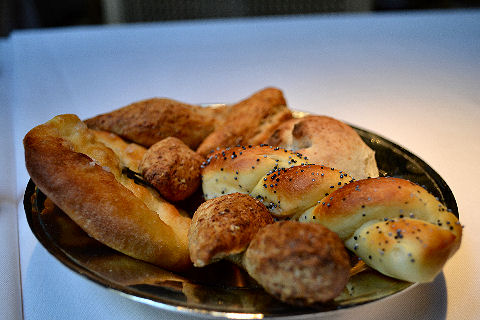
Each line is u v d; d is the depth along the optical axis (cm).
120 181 36
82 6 110
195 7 105
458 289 32
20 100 55
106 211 32
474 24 80
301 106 55
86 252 32
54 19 105
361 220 31
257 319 27
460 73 62
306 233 27
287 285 27
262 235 28
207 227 31
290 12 106
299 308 28
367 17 83
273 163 36
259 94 48
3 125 50
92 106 54
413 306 31
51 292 33
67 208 32
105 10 104
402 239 29
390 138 49
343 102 56
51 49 70
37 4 101
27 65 64
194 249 30
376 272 31
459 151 46
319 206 32
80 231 33
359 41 74
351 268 31
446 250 28
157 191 38
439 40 73
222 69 65
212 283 31
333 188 33
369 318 31
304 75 63
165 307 28
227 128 43
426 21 81
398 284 30
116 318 31
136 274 31
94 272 30
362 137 44
